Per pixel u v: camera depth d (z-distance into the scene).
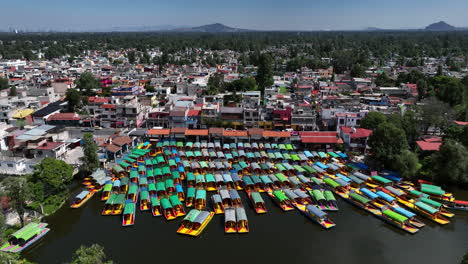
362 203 88.19
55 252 72.06
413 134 124.56
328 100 171.62
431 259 70.75
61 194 90.00
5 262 58.50
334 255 71.50
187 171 106.44
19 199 74.44
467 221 84.38
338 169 107.75
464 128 111.69
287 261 69.38
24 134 112.69
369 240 76.69
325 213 81.19
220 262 68.69
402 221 78.69
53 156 110.00
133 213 82.81
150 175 100.69
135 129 141.12
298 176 101.25
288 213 86.06
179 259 69.31
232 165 109.62
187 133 131.00
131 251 71.56
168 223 80.81
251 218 83.75
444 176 97.69
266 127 144.00
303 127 143.00
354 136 120.94
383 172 104.94
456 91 165.00
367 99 174.75
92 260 56.22
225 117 146.50
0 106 148.75
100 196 93.94
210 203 89.12
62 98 193.50
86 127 148.50
